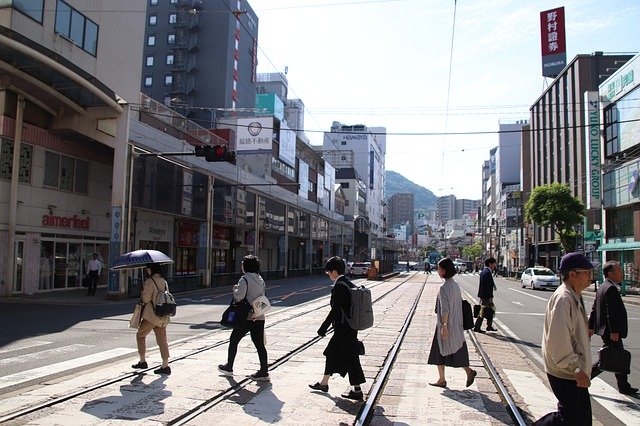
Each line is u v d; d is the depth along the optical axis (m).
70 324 14.02
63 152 25.06
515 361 9.87
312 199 63.59
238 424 5.64
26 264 22.86
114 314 16.62
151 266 8.06
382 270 51.38
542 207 39.44
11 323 14.16
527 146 74.19
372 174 113.94
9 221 21.67
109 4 27.92
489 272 14.27
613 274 7.83
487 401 6.81
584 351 4.14
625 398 7.47
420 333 13.27
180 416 5.84
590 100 40.59
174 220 32.78
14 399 6.45
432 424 5.81
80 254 26.62
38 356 9.55
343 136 113.81
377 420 5.94
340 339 6.76
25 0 22.23
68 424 5.52
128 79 29.53
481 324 15.28
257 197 42.44
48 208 24.09
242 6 82.69
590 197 40.09
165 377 7.70
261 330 7.69
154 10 79.25
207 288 31.23
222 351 9.97
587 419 4.13
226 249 41.34
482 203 121.88
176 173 28.94
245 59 84.06
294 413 6.07
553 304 4.24
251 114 81.69
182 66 76.81
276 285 37.31
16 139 21.86
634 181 34.34
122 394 6.73
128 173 23.86
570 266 4.33
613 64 48.62
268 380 7.58
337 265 7.00
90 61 26.48
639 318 19.17
